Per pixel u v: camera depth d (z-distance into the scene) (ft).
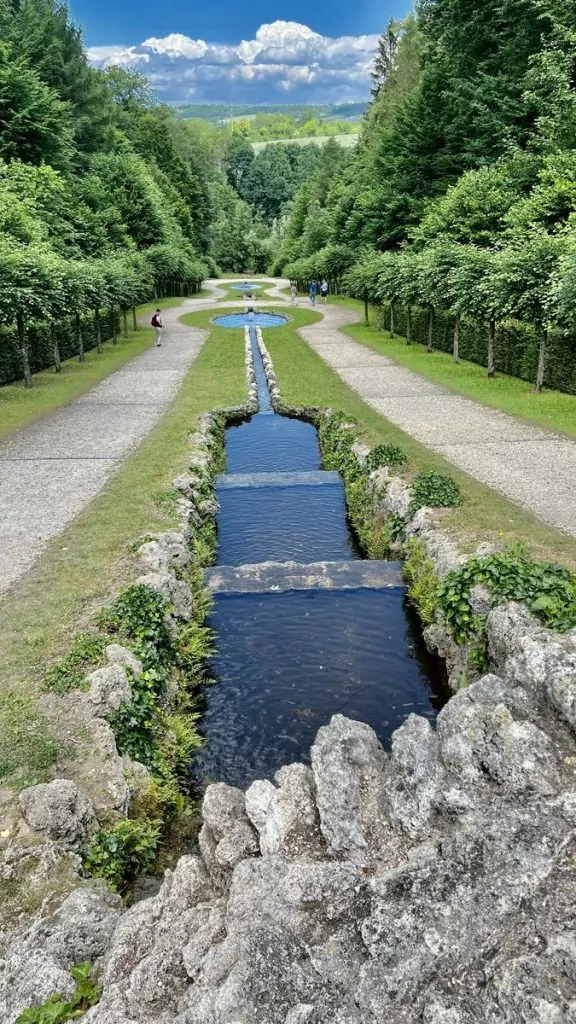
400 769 16.75
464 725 17.89
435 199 131.44
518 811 14.82
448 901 13.24
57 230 124.88
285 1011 11.69
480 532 34.37
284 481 52.29
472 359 94.63
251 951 12.40
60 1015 12.50
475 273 77.25
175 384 81.20
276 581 35.86
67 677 23.36
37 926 14.66
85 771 19.92
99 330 106.52
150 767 22.13
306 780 17.44
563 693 18.34
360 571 36.37
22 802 17.89
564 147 93.09
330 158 276.62
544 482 43.34
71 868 16.72
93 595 29.27
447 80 132.98
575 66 94.58
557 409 63.52
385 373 87.25
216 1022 11.48
